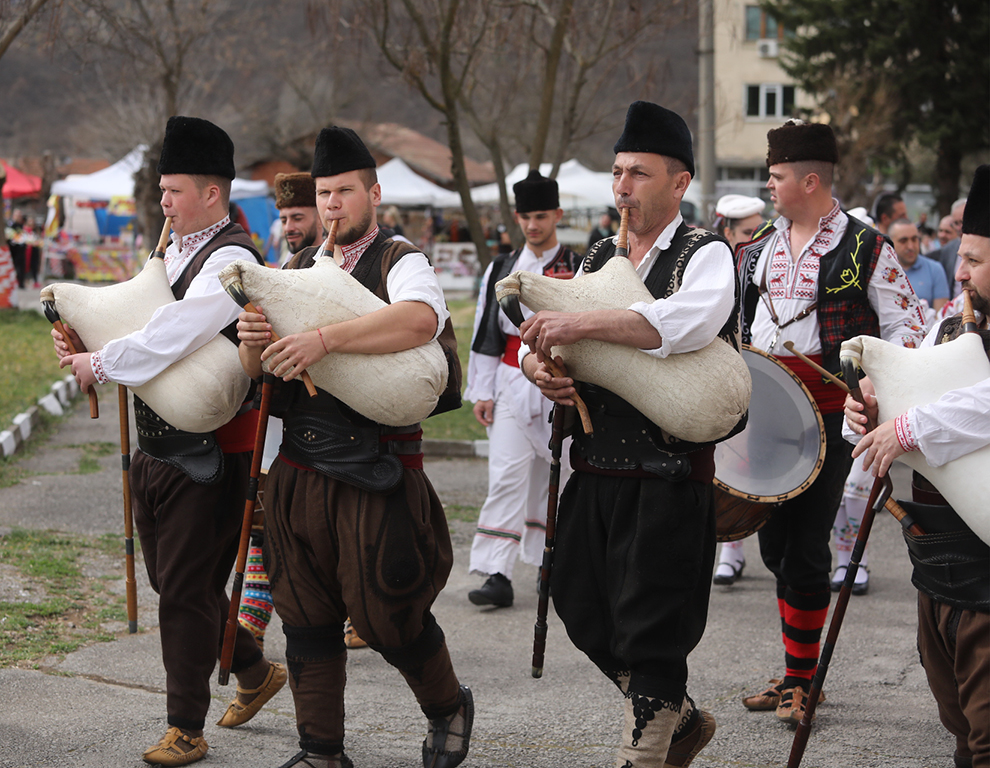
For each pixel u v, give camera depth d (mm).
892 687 5523
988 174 3482
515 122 27438
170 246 4684
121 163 35812
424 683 4078
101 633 5914
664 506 3660
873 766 4559
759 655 6062
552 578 3914
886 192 10578
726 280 3617
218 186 4539
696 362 3564
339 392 3770
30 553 7203
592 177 33562
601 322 3504
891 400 3477
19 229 35125
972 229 3537
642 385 3564
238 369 4246
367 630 3883
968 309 3590
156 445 4363
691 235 3777
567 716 5074
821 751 4715
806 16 37406
